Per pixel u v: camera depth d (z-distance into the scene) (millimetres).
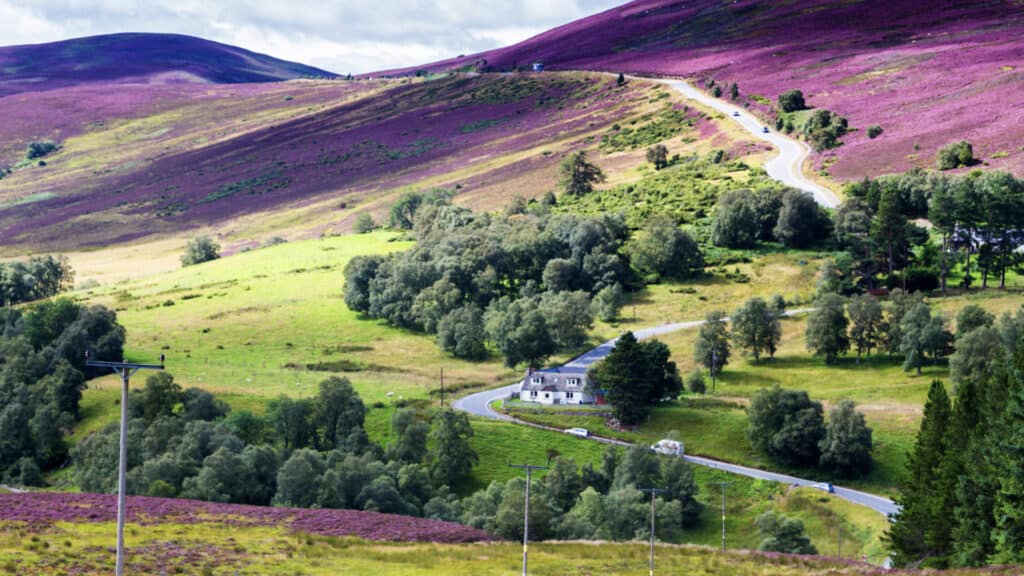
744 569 97250
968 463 103875
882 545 138000
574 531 136875
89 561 85125
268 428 177500
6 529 94812
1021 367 103875
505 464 171000
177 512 112375
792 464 168750
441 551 102000
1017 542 94000
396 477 155875
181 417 177625
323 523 114438
